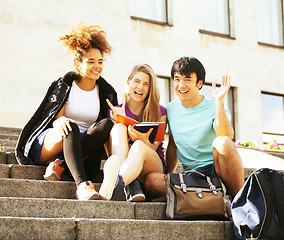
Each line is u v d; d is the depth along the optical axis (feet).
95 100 16.05
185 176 13.71
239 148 28.94
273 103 46.98
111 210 12.93
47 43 37.14
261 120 45.68
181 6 43.62
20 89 35.76
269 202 11.82
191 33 43.60
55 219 11.10
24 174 14.75
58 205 12.43
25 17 36.76
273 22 48.44
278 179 12.03
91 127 14.79
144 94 15.67
